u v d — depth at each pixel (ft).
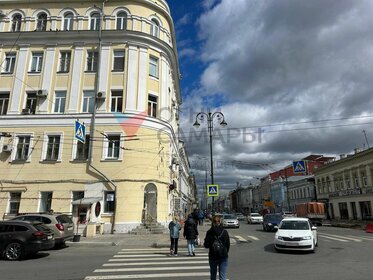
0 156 76.38
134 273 30.17
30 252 39.09
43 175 74.84
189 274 29.63
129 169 74.33
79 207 72.02
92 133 75.61
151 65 83.97
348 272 29.86
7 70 82.38
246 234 77.82
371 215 120.88
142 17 83.97
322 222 136.46
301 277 27.63
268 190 280.31
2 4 85.97
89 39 82.33
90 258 39.93
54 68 81.05
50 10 85.10
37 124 77.46
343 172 143.84
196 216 54.90
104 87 79.00
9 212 73.72
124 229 70.90
